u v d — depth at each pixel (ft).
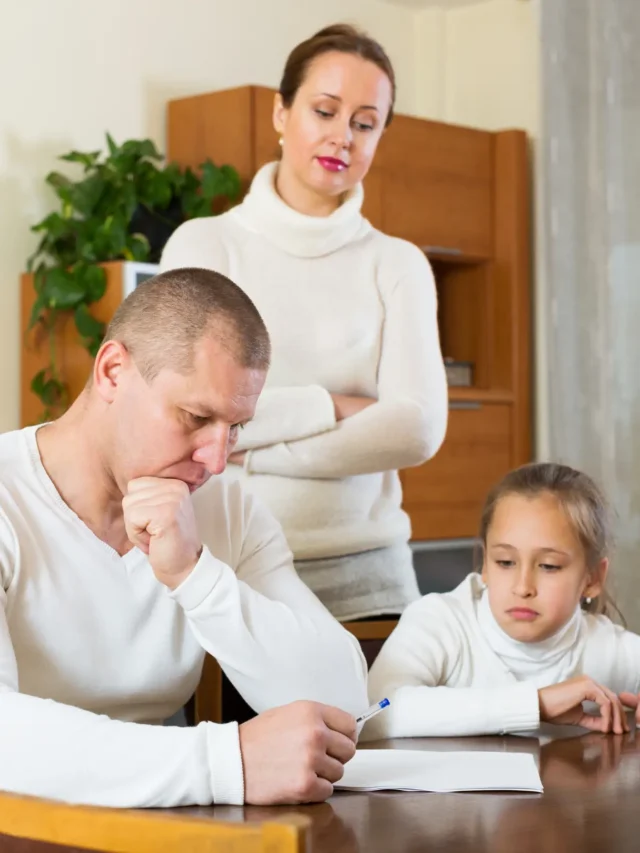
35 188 12.07
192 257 6.63
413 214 14.03
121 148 11.93
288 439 6.53
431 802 3.69
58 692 4.19
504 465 14.60
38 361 11.83
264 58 14.17
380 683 5.38
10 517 4.07
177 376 3.86
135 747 3.50
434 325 6.96
